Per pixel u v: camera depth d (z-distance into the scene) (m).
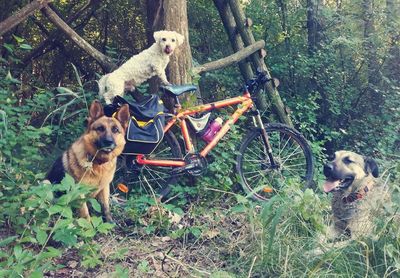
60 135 3.54
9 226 2.52
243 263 2.38
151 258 2.54
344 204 2.70
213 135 3.42
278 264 2.30
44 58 4.84
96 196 2.90
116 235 2.81
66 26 3.62
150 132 3.04
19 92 4.00
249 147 3.62
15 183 2.57
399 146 4.82
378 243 2.26
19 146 3.04
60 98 3.50
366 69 5.18
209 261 2.51
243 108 3.54
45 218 2.27
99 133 2.70
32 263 2.01
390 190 2.53
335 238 2.49
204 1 4.89
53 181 2.77
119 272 2.15
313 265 2.27
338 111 4.75
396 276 2.16
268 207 2.37
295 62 4.86
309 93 4.85
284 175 3.63
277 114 4.29
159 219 2.86
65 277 2.35
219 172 3.45
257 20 5.05
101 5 4.75
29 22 4.87
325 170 2.76
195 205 3.21
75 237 2.09
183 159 3.31
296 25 5.21
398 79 5.18
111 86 3.26
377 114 5.09
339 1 5.50
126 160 3.20
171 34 3.35
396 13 5.20
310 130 4.57
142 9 4.62
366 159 2.77
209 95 4.51
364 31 5.29
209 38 4.96
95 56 3.67
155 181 3.36
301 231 2.48
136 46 4.86
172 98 3.44
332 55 4.99
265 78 3.60
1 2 4.43
